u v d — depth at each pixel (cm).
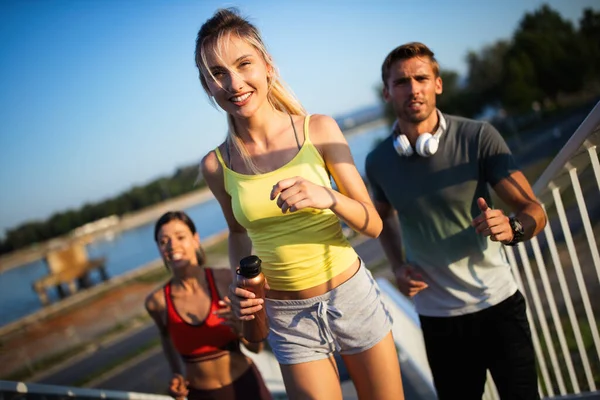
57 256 4106
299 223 151
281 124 158
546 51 5188
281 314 162
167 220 250
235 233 191
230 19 150
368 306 158
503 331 208
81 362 2116
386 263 2189
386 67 219
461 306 214
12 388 227
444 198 211
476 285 211
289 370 162
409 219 222
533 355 208
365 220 149
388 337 162
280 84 161
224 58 146
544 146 3797
